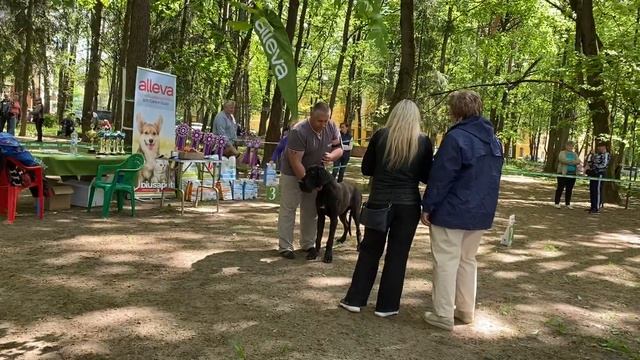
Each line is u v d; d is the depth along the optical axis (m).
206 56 17.12
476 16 22.98
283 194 6.04
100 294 4.39
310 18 21.16
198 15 17.38
